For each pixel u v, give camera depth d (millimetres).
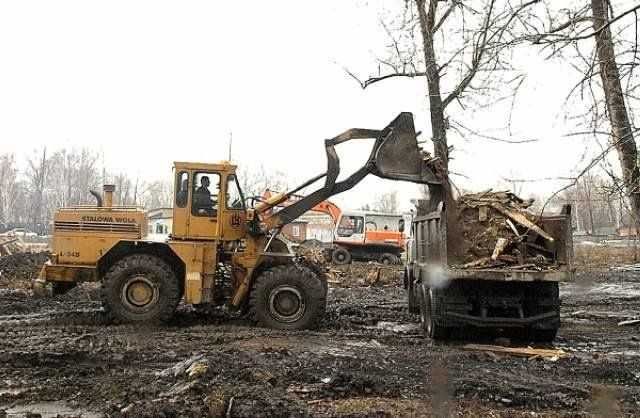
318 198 9938
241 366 6434
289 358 7047
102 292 9328
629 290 16781
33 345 7594
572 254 8086
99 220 9750
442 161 10250
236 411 5090
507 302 8344
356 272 20859
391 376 6367
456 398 5684
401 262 27266
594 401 5672
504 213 8859
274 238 10062
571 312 12469
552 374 6691
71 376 6355
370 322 10609
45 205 63969
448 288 8430
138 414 5043
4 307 11031
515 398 5648
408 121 9578
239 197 9867
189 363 6363
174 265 9914
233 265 9656
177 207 9672
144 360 7035
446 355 7621
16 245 26828
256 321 9367
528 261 8430
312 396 5680
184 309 11062
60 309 11312
